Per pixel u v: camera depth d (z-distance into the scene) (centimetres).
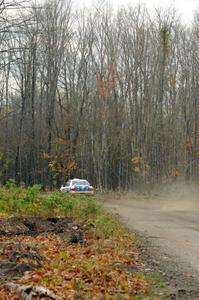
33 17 1984
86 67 5762
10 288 881
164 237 1639
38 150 5784
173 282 1002
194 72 5512
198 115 5434
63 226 1753
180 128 5481
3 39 2003
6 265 1038
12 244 1238
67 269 1045
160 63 5459
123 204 3534
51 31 5400
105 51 5647
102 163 5453
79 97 5778
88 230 1658
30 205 2102
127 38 5641
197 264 1186
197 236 1677
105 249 1315
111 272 1023
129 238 1555
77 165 5666
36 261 1098
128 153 5475
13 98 6378
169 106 5597
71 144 5653
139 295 893
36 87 6100
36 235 1578
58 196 2181
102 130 5500
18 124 6141
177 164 5331
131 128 5506
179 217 2417
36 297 826
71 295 859
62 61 5791
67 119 5703
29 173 5866
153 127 5428
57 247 1342
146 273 1073
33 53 3578
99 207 2216
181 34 5694
